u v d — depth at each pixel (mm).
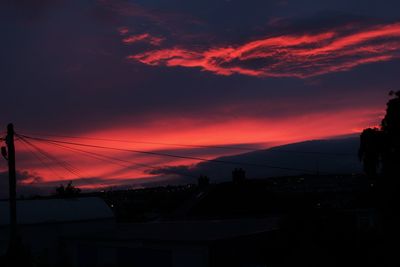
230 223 31328
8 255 21859
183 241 23375
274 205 39938
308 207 19547
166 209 60156
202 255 22922
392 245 19266
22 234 29328
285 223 19438
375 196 22188
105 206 35312
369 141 22109
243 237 24438
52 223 30859
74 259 29766
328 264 18516
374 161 22188
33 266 23734
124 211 60562
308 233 18859
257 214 39531
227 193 40656
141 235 27438
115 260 27344
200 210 40312
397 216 21109
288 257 19094
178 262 23938
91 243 28797
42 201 33031
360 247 18797
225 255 23312
